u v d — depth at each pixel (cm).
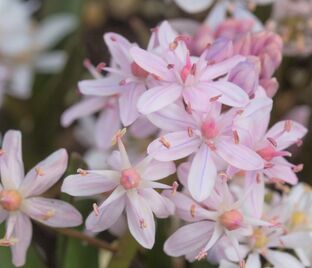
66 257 20
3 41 29
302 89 29
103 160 25
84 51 26
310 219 20
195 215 18
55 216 18
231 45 19
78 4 29
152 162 18
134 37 33
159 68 18
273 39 19
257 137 18
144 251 21
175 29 24
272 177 18
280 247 20
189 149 18
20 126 28
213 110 18
